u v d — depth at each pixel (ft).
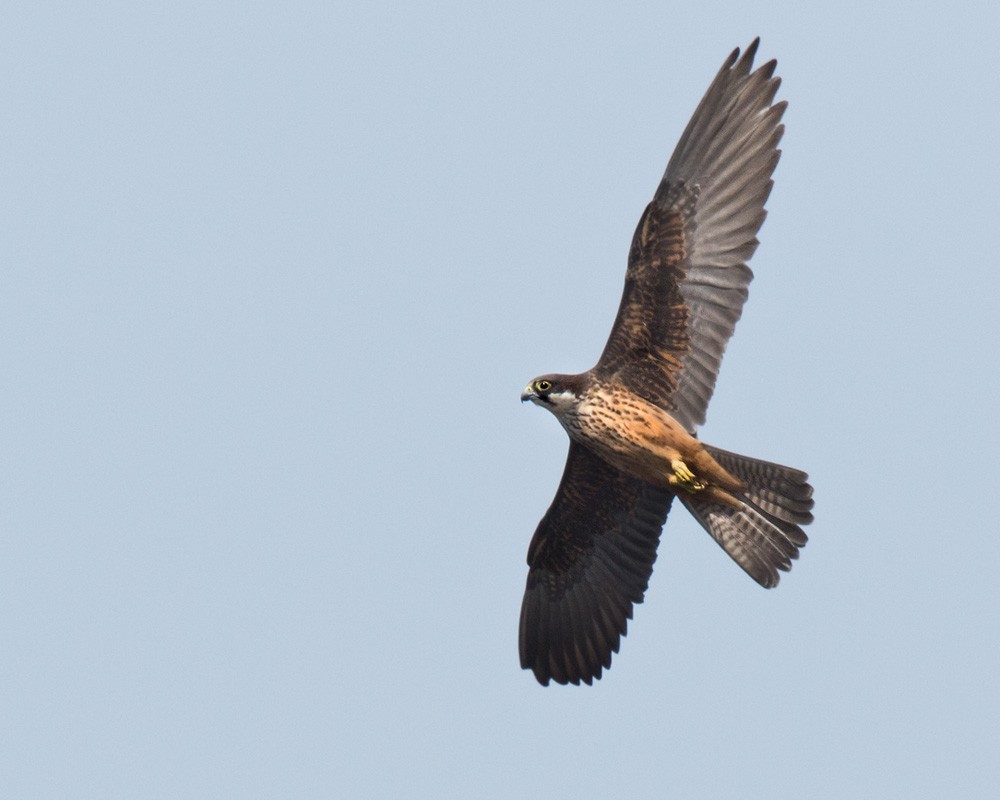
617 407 57.72
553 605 65.92
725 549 58.75
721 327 56.54
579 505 63.72
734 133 56.44
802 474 56.95
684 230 56.80
